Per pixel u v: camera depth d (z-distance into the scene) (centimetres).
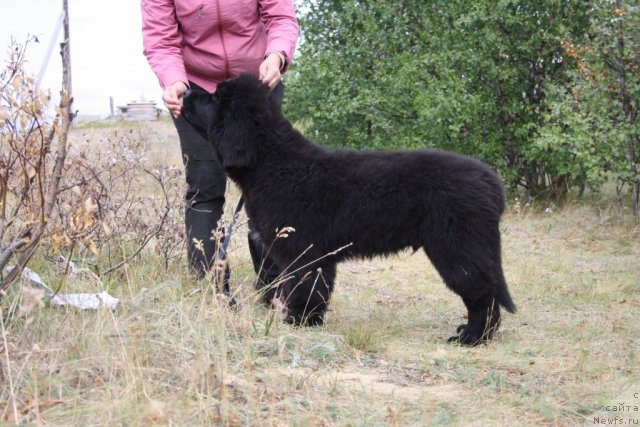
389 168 443
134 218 577
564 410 337
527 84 1033
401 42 1091
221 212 512
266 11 488
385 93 1062
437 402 338
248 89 441
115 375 317
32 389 299
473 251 433
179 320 388
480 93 1020
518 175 1052
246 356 353
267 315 454
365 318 509
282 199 443
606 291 634
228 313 402
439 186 434
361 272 692
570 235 876
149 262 534
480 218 434
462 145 1041
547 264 741
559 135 903
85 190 483
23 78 337
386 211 441
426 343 449
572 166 948
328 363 388
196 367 313
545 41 1004
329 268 454
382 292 615
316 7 1137
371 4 1079
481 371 391
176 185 568
